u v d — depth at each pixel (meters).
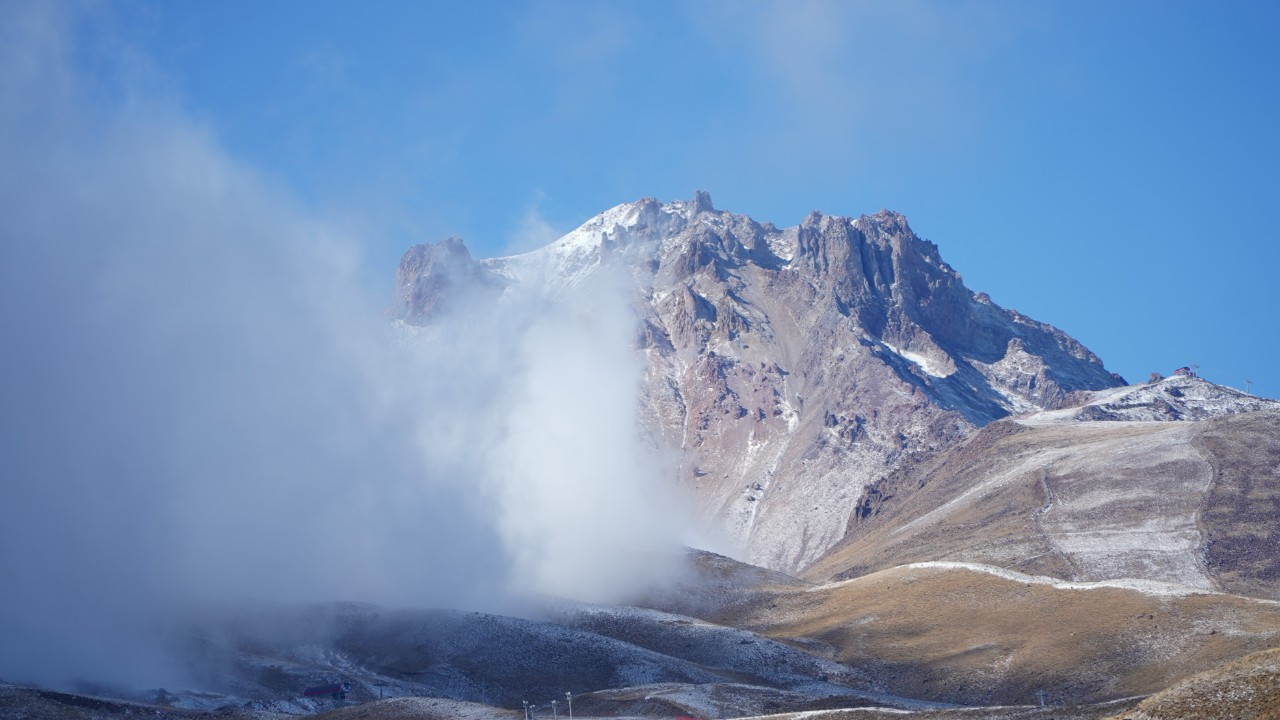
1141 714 139.00
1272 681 134.75
